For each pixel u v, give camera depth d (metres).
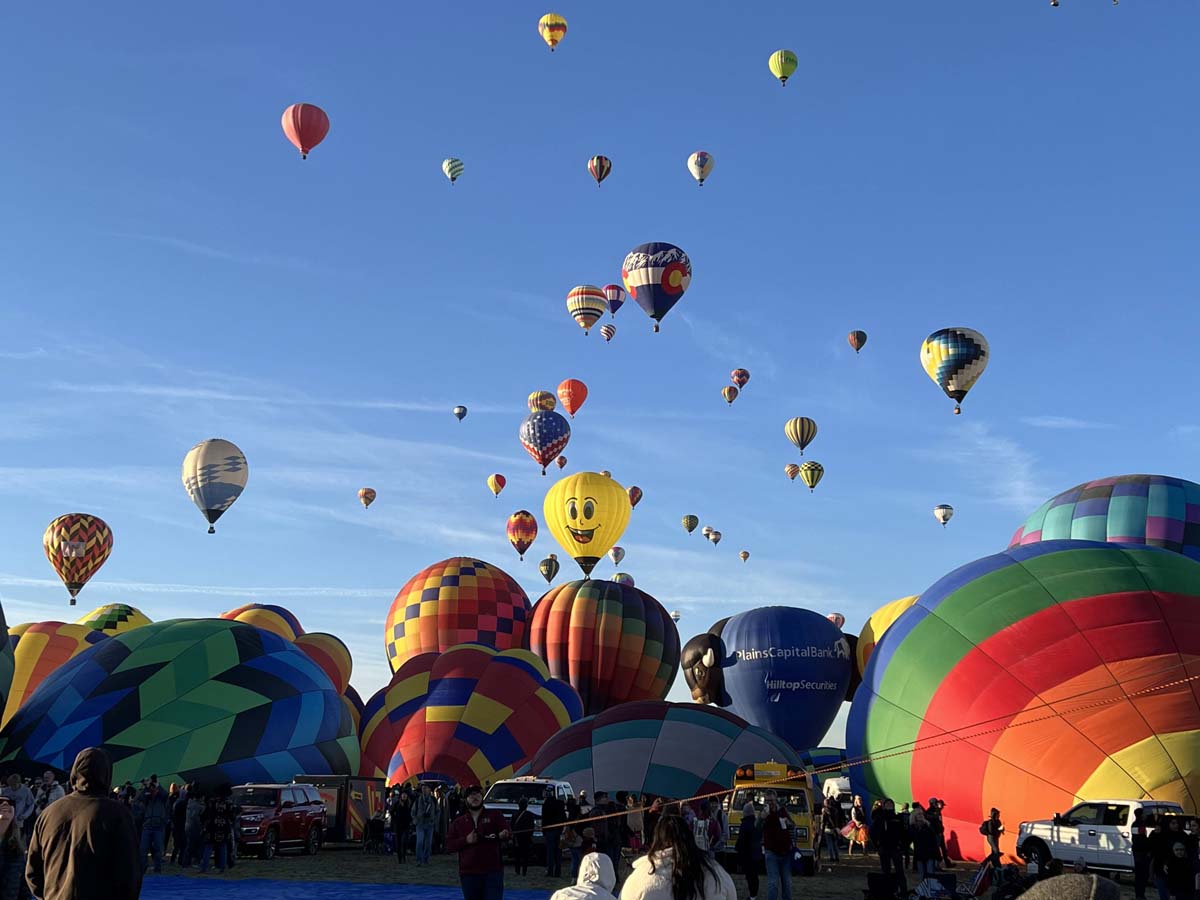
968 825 23.42
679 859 5.51
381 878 19.75
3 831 11.59
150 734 28.20
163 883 18.55
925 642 25.38
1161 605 23.88
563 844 20.83
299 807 24.72
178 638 31.02
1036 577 25.25
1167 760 21.64
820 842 24.34
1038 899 3.11
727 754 27.52
